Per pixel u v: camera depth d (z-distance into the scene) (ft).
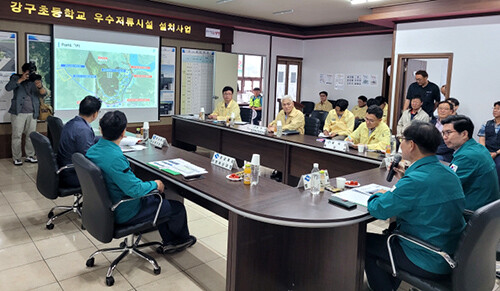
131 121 22.88
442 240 6.14
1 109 18.47
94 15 20.38
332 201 7.07
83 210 8.08
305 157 14.16
